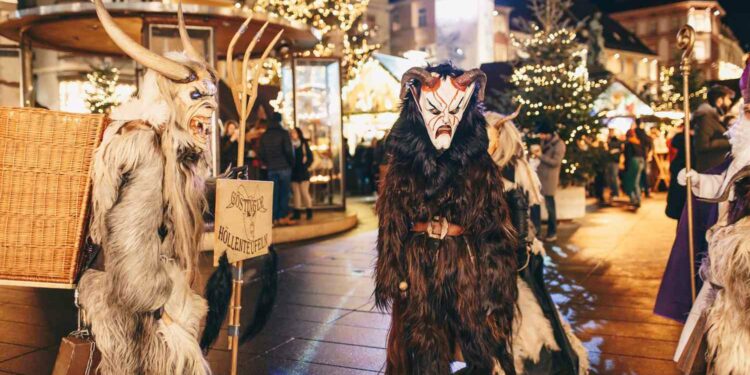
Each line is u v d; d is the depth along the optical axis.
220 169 10.85
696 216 4.85
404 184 3.57
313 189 15.20
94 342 3.13
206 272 7.46
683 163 6.64
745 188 3.78
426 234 3.58
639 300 6.80
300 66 14.88
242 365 4.83
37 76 24.48
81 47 12.89
